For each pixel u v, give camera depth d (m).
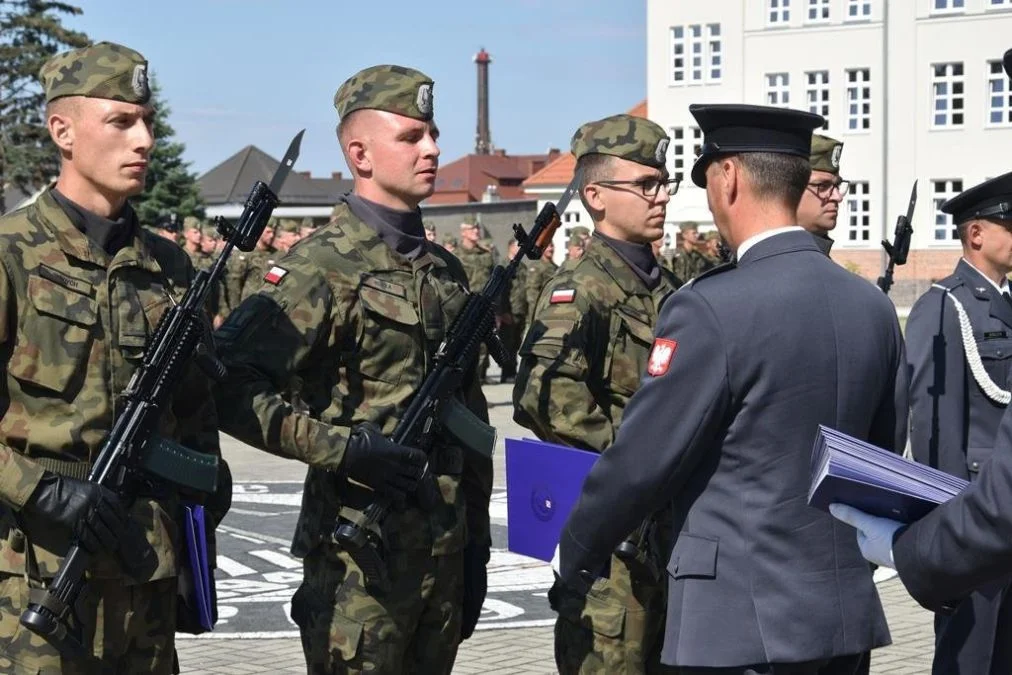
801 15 60.12
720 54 61.72
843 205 59.69
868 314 4.75
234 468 16.36
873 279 58.62
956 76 57.59
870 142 59.09
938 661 6.92
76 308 4.98
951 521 3.74
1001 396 7.24
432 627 5.84
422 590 5.70
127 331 5.08
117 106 5.03
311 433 5.43
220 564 11.21
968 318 7.31
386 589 5.61
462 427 5.84
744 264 4.73
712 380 4.53
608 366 6.44
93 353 5.00
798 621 4.51
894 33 58.22
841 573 4.62
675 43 62.44
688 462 4.59
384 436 5.56
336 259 5.73
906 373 4.93
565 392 6.23
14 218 5.03
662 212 6.61
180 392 5.24
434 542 5.69
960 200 7.40
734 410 4.58
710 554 4.59
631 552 5.98
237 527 12.67
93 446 4.98
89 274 5.05
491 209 66.94
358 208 5.89
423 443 5.68
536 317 6.46
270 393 5.46
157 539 5.04
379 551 5.57
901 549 3.91
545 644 8.86
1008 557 3.65
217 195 82.00
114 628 4.98
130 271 5.16
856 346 4.68
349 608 5.62
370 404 5.73
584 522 4.76
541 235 6.10
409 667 5.89
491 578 10.73
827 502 4.13
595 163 6.60
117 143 5.04
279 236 26.02
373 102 5.86
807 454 4.59
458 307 6.05
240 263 25.28
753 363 4.54
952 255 57.72
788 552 4.56
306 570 5.81
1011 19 56.44
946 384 7.29
